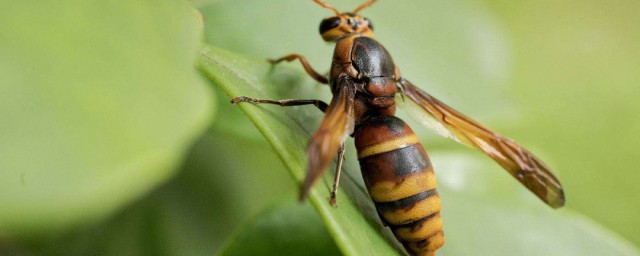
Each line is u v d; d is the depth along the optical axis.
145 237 0.16
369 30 0.16
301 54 0.16
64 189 0.11
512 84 0.17
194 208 0.17
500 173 0.16
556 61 0.19
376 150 0.14
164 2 0.13
